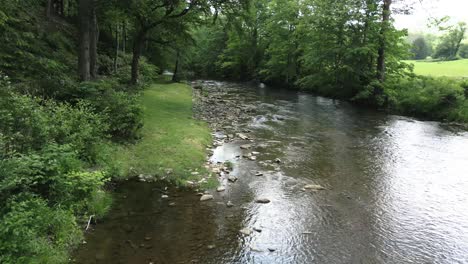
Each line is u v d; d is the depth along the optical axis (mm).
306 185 10336
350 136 16859
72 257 6012
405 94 24172
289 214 8438
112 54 29188
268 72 43562
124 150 11508
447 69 33344
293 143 15148
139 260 6152
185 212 8219
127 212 7996
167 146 12523
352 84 29062
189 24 29000
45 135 7387
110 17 22438
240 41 49531
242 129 17453
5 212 5102
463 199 9703
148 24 23297
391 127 19219
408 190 10258
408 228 7980
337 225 7988
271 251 6781
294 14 40000
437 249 7137
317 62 31469
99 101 12297
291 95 33281
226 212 8359
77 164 7492
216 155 12922
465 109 20406
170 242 6844
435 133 17812
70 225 6469
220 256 6492
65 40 22219
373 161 12938
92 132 9766
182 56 38188
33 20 20266
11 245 4672
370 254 6863
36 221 5320
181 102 22938
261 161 12492
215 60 57781
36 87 12016
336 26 29047
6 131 6770
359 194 9852
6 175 5363
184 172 10547
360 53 26422
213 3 21531
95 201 7898
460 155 13898
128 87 21734
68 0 29922
